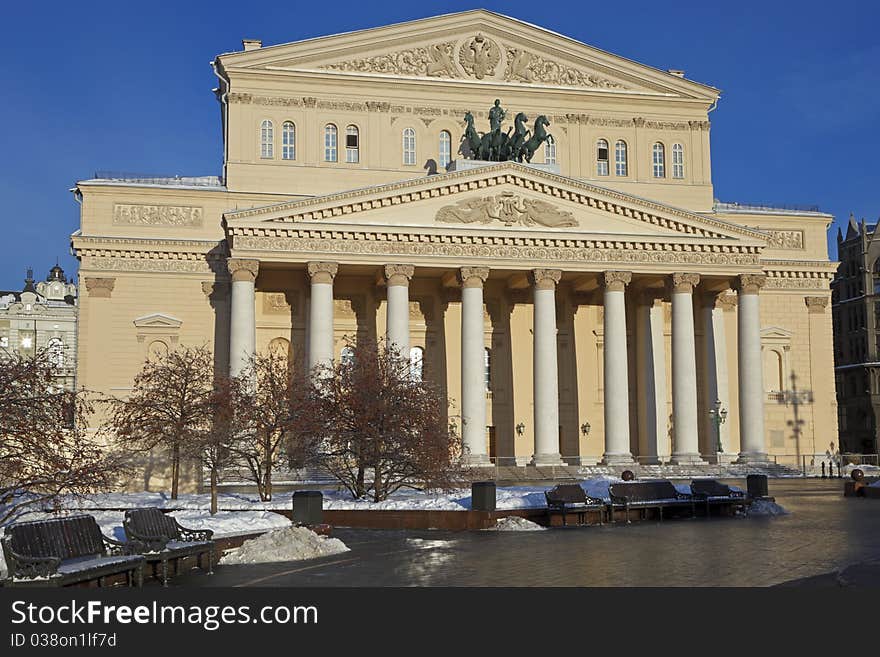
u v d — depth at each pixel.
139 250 77.94
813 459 86.19
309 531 30.42
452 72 86.75
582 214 77.19
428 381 56.56
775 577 23.91
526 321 84.81
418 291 83.00
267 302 79.94
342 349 81.19
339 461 51.28
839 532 35.16
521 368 84.25
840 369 128.25
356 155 84.38
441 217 74.94
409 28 85.75
